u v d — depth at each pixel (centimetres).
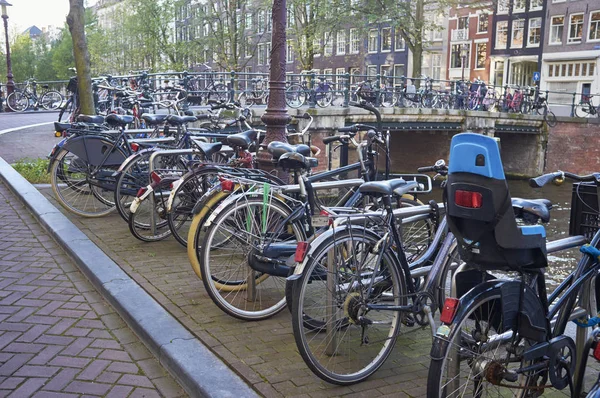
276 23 596
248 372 317
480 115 2464
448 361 252
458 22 4291
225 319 392
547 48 3862
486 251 255
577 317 285
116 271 481
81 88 1126
